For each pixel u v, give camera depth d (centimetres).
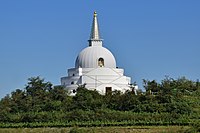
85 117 18112
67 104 19425
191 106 19112
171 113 18250
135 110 18825
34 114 18412
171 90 19938
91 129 16738
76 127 16912
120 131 16562
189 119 17600
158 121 17500
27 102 19550
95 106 19150
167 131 16162
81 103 19175
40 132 16800
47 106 19362
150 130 16538
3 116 18412
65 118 18200
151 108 18712
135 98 19200
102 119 18038
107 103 19400
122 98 19300
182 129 16375
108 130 16662
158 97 19400
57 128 17362
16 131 16975
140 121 17550
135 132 16400
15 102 19675
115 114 18238
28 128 17500
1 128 17550
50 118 18200
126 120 17850
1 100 19825
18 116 18475
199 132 15825
